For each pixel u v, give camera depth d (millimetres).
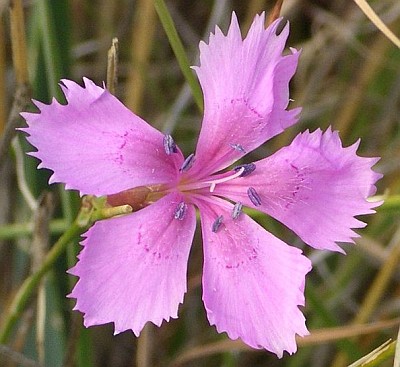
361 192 110
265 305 107
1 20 146
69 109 107
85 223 115
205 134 115
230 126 115
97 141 108
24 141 142
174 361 152
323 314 135
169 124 166
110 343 172
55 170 104
